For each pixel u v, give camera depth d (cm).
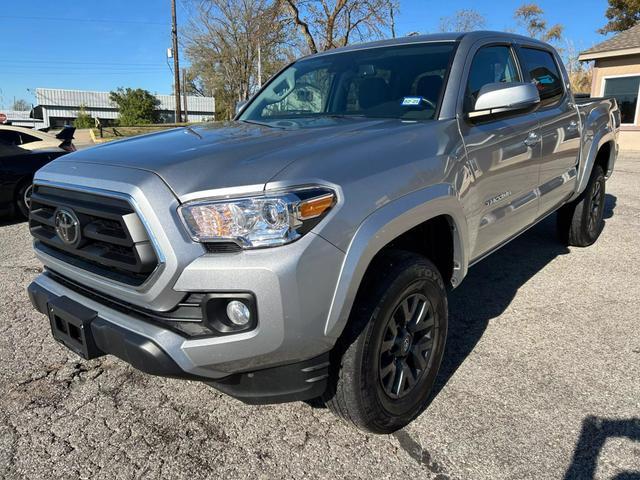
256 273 187
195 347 195
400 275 230
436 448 241
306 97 356
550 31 3247
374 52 357
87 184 221
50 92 5619
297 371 209
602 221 598
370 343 222
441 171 256
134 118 5181
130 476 228
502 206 331
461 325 366
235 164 207
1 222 757
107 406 279
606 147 533
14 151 741
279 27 1883
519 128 341
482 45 337
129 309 219
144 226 198
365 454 239
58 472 231
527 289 431
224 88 4206
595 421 256
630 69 1555
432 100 297
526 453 236
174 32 3350
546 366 309
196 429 260
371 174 221
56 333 249
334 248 200
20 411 275
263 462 236
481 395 281
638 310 386
